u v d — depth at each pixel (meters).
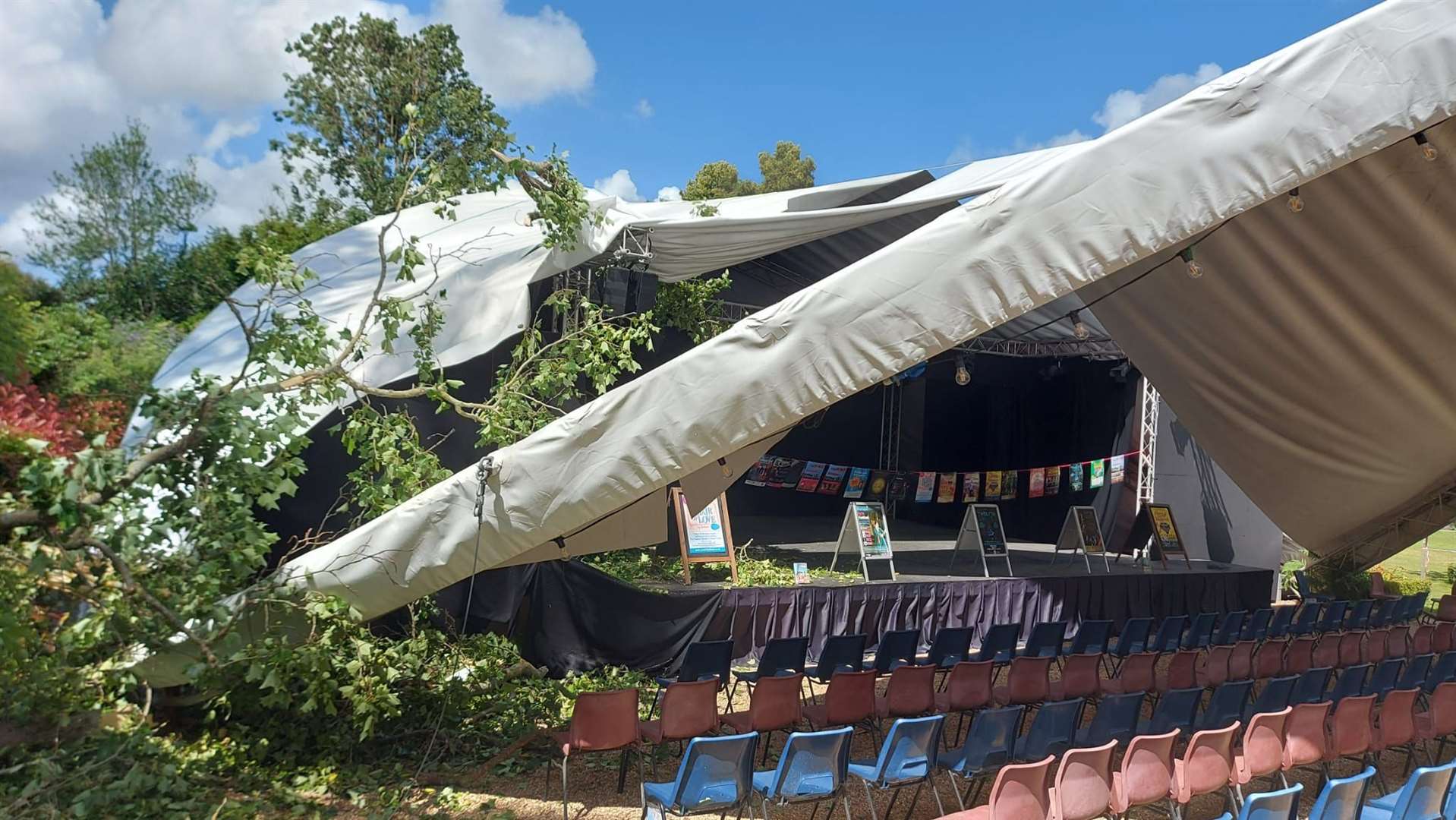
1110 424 14.95
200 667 4.59
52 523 4.26
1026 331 14.01
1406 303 7.13
